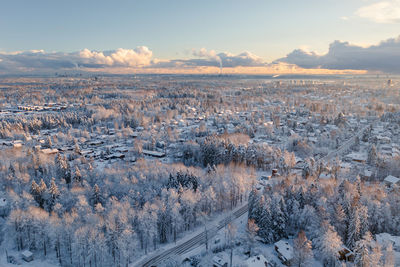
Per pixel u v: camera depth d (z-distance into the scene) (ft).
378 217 403.95
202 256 371.76
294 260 340.59
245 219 463.83
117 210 403.95
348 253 340.59
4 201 472.44
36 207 429.38
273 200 416.46
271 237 395.75
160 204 420.36
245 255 370.53
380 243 356.79
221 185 511.81
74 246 355.36
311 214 412.36
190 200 435.12
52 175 586.04
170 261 352.28
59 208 434.71
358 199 404.98
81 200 430.20
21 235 394.93
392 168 602.44
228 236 403.13
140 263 366.84
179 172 522.47
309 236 403.54
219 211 491.72
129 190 484.74
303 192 441.27
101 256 363.97
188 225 440.86
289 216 429.79
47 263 365.81
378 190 455.63
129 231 365.20
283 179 510.58
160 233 410.93
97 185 480.23
